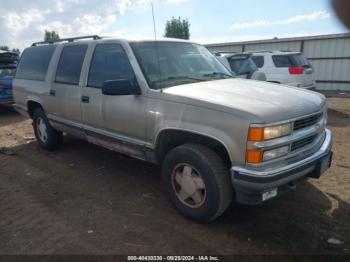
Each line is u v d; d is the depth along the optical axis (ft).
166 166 11.60
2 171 16.63
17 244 10.14
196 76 13.33
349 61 50.72
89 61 14.87
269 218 11.43
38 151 19.94
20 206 12.71
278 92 11.48
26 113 20.66
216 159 10.29
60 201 13.07
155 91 11.61
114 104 13.14
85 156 18.69
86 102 14.69
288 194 13.21
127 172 16.12
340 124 26.63
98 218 11.65
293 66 33.42
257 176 9.18
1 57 33.99
